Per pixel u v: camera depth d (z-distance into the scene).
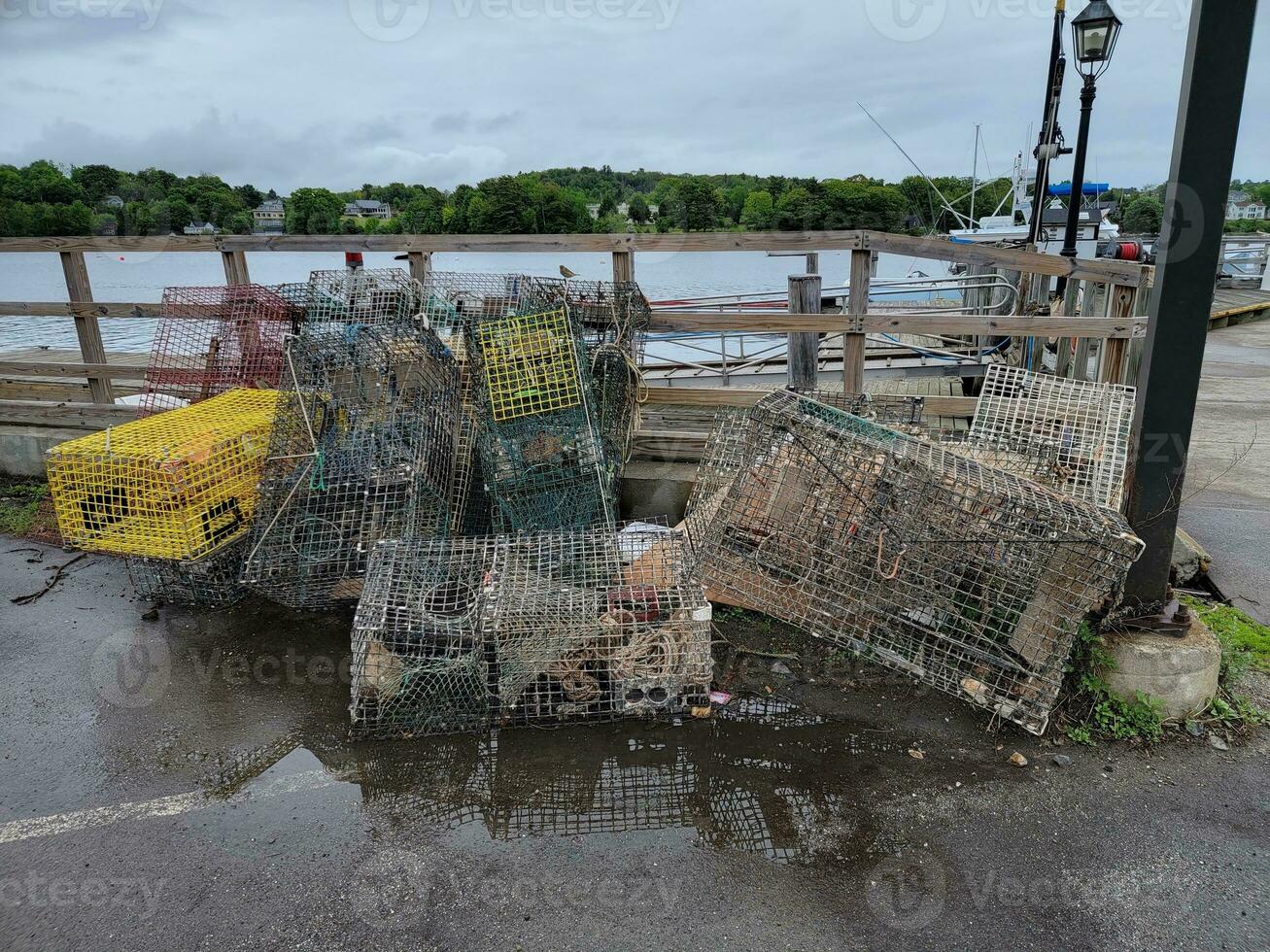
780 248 5.57
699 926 2.71
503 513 4.77
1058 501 3.56
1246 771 3.39
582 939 2.67
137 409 6.89
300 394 4.50
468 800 3.31
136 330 13.08
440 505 4.71
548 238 5.89
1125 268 5.21
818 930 2.69
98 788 3.40
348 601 4.92
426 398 4.71
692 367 9.21
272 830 3.16
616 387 5.55
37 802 3.30
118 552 4.50
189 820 3.21
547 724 3.81
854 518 3.80
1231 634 4.29
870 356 8.97
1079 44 10.05
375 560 4.04
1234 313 17.86
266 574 4.34
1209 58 3.32
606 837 3.10
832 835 3.10
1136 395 3.79
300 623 4.78
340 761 3.56
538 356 4.65
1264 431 8.47
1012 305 8.84
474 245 6.06
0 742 3.68
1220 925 2.67
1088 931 2.67
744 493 4.02
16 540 5.93
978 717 3.82
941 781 3.38
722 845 3.05
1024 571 3.58
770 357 9.12
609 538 4.29
